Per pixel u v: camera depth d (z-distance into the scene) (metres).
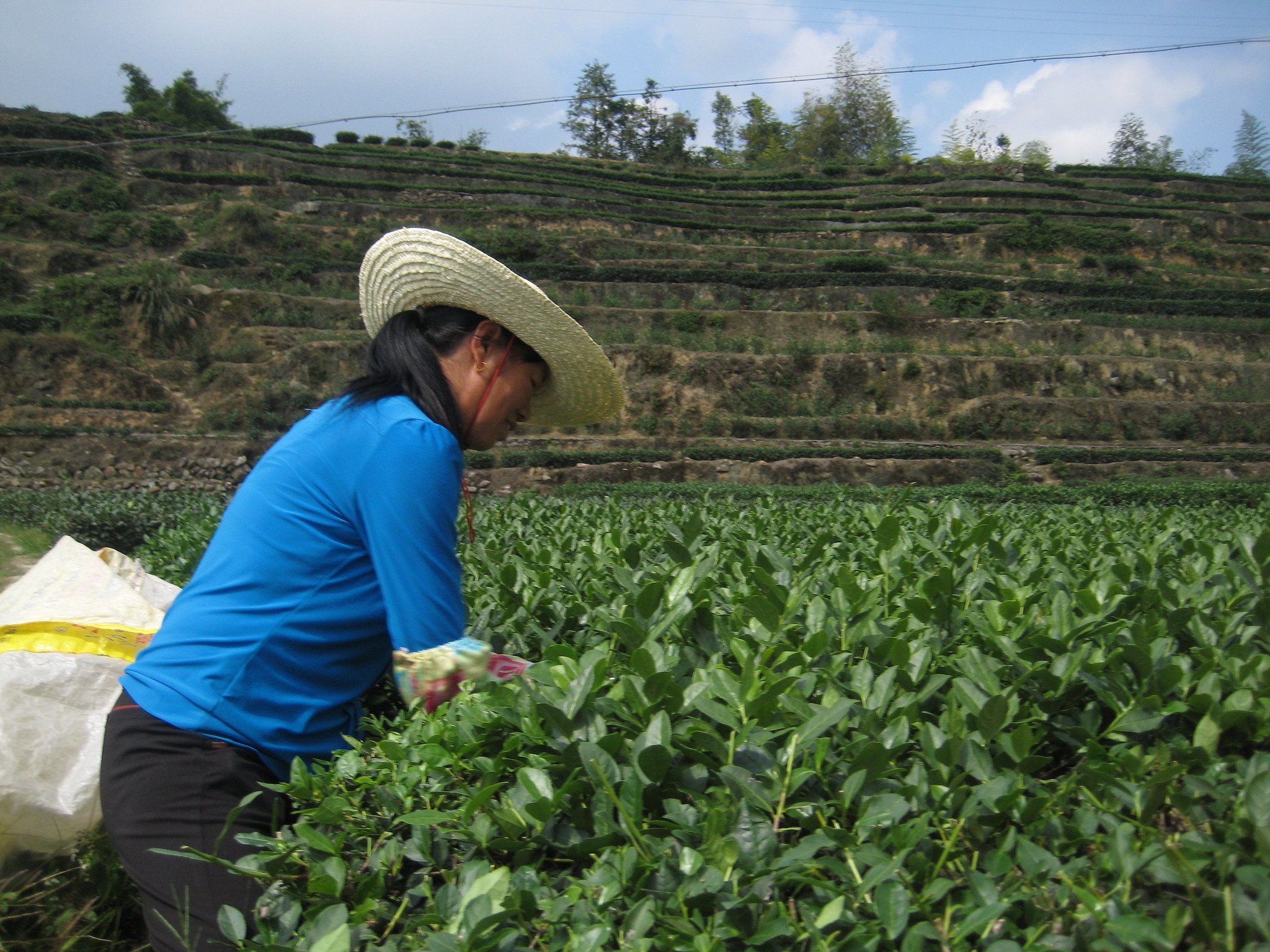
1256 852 1.24
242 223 34.25
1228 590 2.52
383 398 2.05
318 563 1.94
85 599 2.60
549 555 3.05
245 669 1.92
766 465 25.61
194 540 4.79
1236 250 40.66
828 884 1.29
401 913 1.47
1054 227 39.09
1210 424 28.97
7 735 2.16
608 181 45.84
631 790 1.41
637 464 25.67
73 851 2.21
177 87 54.47
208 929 1.75
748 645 1.97
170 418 27.22
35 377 27.17
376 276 2.31
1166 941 1.11
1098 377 30.31
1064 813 1.55
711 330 31.83
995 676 1.74
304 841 1.54
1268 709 1.70
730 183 47.22
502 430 2.35
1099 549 3.40
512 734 1.63
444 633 1.91
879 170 48.56
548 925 1.36
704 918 1.30
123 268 32.19
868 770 1.48
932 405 29.42
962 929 1.18
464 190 40.03
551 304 2.19
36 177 35.91
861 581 2.50
